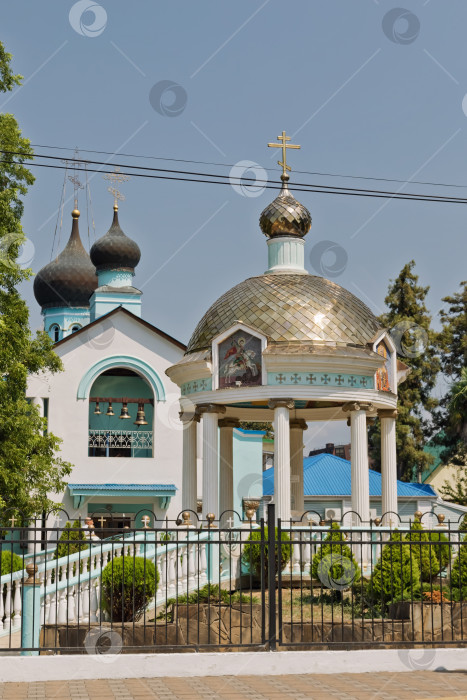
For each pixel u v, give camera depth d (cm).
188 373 2747
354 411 2627
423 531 1552
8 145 2945
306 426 3097
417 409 5300
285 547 2234
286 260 2953
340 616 1809
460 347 5406
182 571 2080
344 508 4612
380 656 1466
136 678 1400
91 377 4066
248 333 2633
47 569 1789
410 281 5434
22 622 1538
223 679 1391
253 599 1988
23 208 3008
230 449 3042
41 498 3006
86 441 4009
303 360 2569
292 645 1473
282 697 1240
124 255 4744
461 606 1606
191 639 1659
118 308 4125
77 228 5397
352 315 2734
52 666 1388
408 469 5297
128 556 1839
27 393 3991
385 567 1869
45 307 5359
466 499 5209
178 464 4062
